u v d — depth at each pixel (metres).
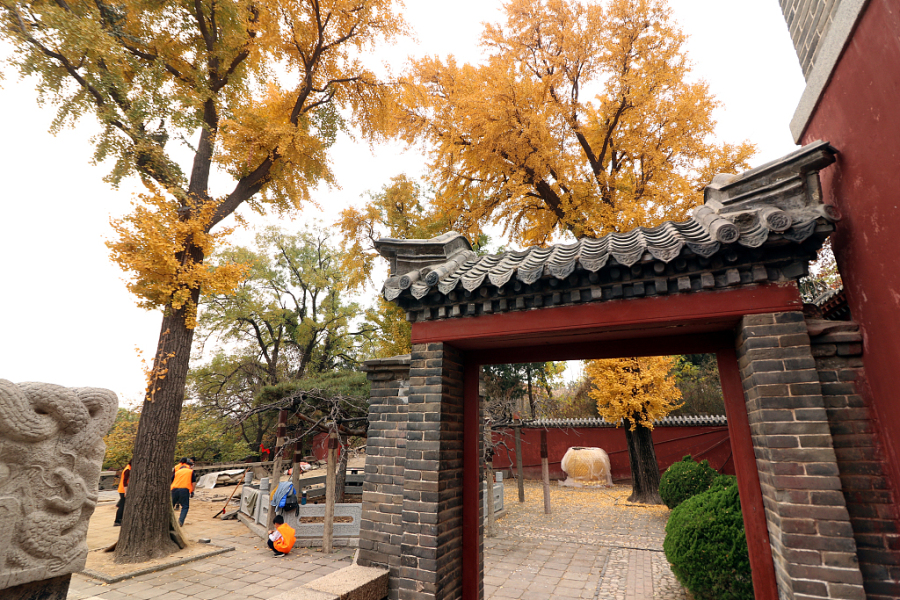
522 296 3.62
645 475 13.16
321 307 25.25
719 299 3.07
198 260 9.02
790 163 3.07
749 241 2.82
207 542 8.49
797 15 3.82
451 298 3.85
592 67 11.23
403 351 15.34
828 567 2.48
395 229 16.31
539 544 8.86
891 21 2.44
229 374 23.25
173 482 9.58
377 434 4.54
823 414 2.68
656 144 10.91
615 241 3.58
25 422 2.57
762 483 3.02
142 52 9.35
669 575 6.84
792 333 2.86
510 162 11.24
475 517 4.11
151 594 5.89
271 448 18.31
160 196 8.22
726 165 10.29
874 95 2.68
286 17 10.05
